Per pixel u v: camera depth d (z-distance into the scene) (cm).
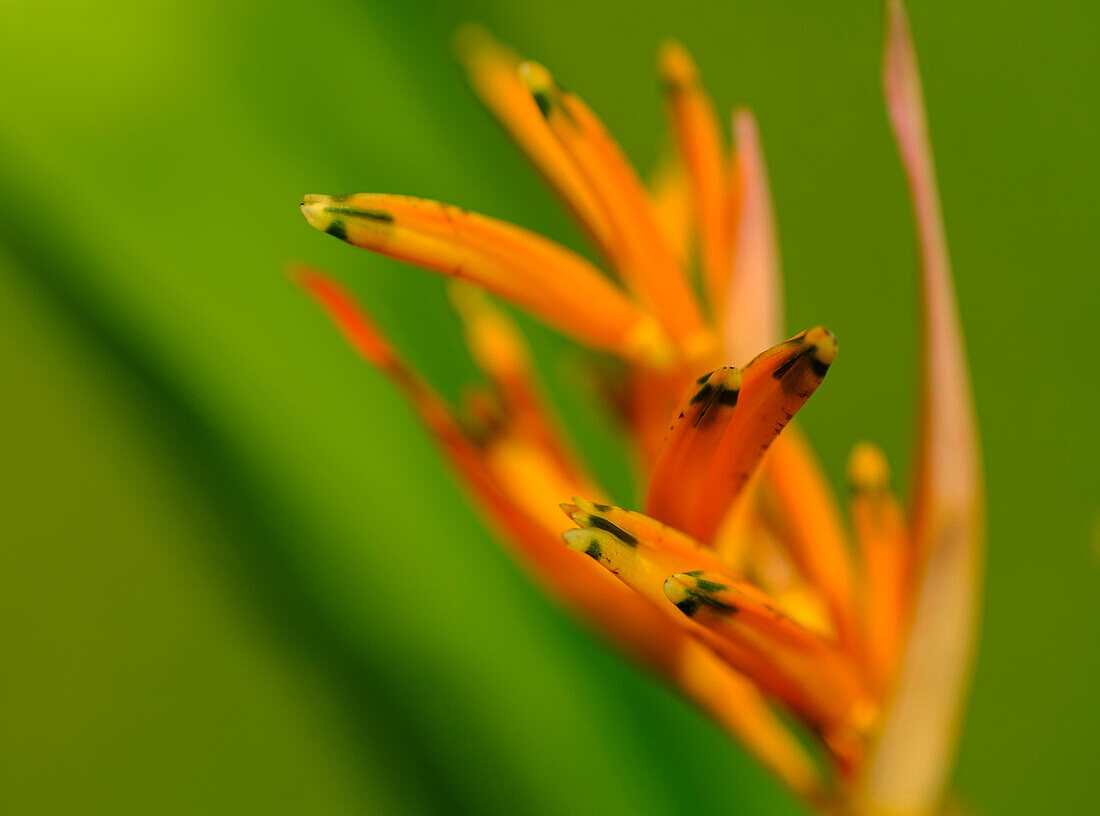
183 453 54
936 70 58
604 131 45
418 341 54
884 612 47
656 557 45
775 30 61
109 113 54
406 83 55
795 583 48
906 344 57
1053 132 57
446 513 54
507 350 48
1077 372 55
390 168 55
